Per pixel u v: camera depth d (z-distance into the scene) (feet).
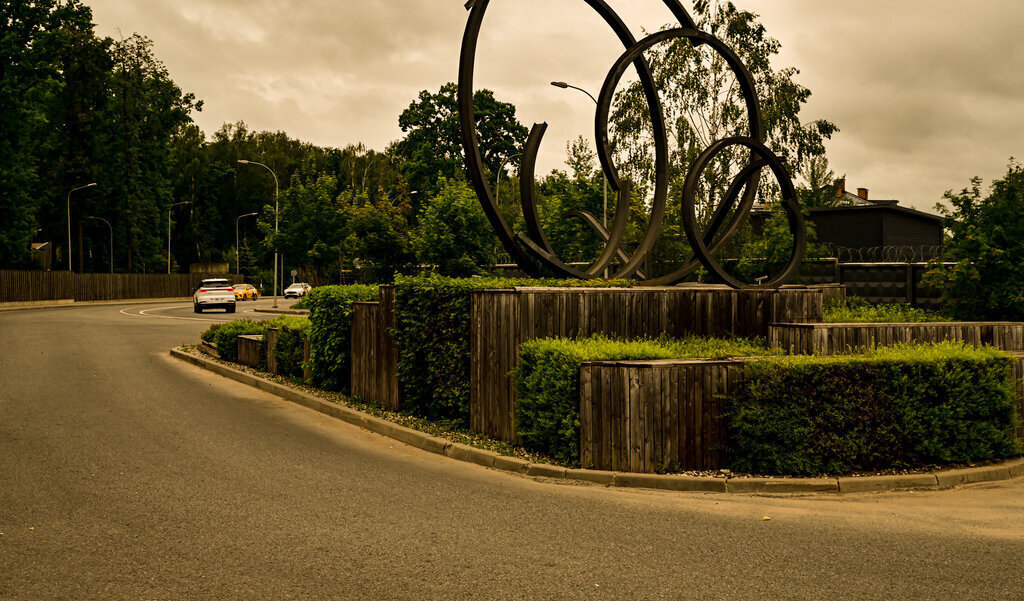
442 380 32.42
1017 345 36.81
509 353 28.60
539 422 26.21
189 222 310.24
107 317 113.50
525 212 37.47
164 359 58.03
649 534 18.16
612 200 94.17
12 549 16.62
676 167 99.30
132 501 20.67
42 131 206.18
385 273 106.93
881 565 15.98
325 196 141.18
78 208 216.54
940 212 45.01
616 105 103.55
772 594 14.29
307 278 144.97
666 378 24.09
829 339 32.19
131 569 15.47
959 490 23.39
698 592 14.38
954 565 16.01
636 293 32.04
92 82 212.23
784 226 62.49
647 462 23.97
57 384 43.42
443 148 195.31
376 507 20.48
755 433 24.09
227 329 54.70
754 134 44.65
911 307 56.70
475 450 27.27
